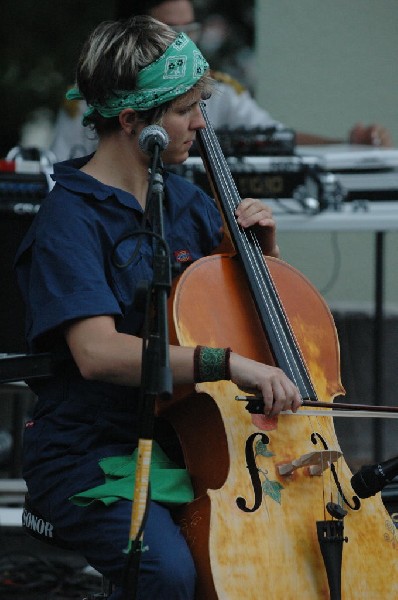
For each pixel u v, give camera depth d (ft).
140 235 24.63
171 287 23.45
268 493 23.81
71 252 25.09
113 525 23.95
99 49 25.81
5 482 41.98
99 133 26.68
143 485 21.70
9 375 25.68
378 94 63.05
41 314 24.76
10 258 36.45
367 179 43.34
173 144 26.17
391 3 62.90
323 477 24.53
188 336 25.04
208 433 24.56
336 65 62.95
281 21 62.95
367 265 63.52
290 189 42.83
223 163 28.22
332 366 26.84
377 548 24.52
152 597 22.98
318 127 63.21
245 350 25.62
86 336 24.38
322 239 63.31
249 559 23.04
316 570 23.49
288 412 24.27
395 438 55.77
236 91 50.08
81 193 25.89
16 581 38.45
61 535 25.12
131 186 26.53
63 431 25.57
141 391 21.77
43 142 76.84
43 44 77.05
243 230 27.37
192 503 23.77
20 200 36.81
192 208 28.35
